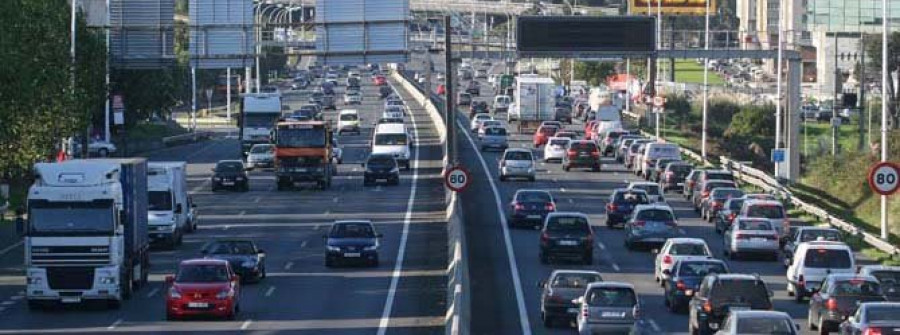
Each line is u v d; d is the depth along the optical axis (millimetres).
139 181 50188
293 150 91562
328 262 57094
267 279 53688
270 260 59719
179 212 64438
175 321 42750
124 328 41219
